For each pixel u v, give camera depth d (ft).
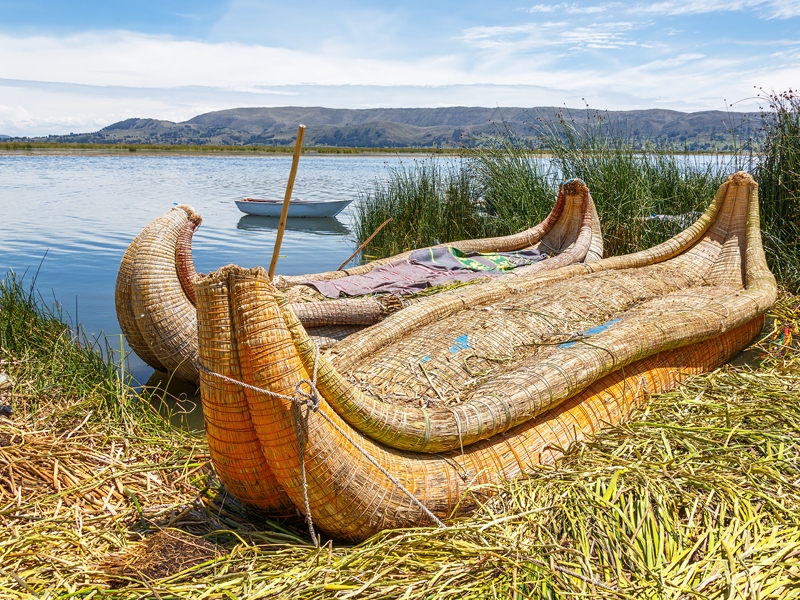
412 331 15.61
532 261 26.45
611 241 30.17
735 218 21.58
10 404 14.70
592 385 13.62
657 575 8.69
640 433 12.42
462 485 10.66
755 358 18.69
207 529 10.72
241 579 8.94
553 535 9.63
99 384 15.83
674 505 10.02
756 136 26.68
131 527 10.74
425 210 37.47
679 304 17.06
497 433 11.46
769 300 17.78
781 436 11.91
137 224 47.65
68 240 40.93
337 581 8.82
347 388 10.11
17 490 11.47
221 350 9.39
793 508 9.95
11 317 19.04
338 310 17.94
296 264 36.04
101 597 8.68
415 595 8.41
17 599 8.54
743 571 8.67
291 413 9.39
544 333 15.12
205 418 10.05
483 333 14.67
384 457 10.36
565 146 33.22
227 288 9.35
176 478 12.48
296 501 9.97
